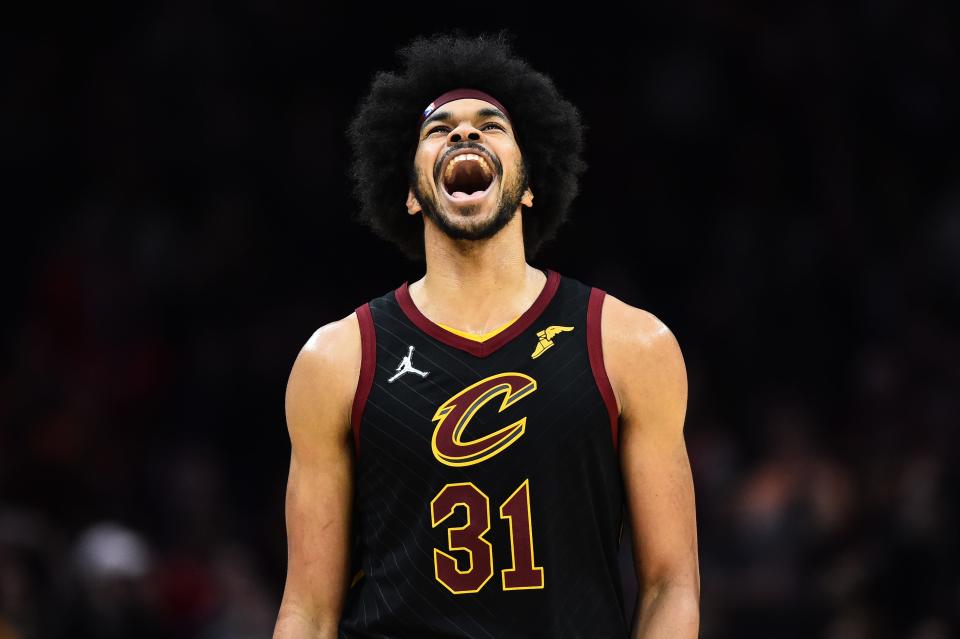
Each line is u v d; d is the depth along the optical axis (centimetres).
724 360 3497
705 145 3897
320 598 1126
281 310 3647
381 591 1085
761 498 2736
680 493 1112
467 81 1229
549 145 1247
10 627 2280
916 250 3662
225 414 3441
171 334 3556
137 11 3991
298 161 3856
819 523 2678
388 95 1252
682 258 3784
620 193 3872
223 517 3039
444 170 1130
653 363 1103
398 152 1247
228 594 2688
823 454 2897
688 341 3578
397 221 1280
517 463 1066
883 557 2491
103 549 2473
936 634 2408
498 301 1128
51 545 2605
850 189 3794
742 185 3831
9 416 3138
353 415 1103
